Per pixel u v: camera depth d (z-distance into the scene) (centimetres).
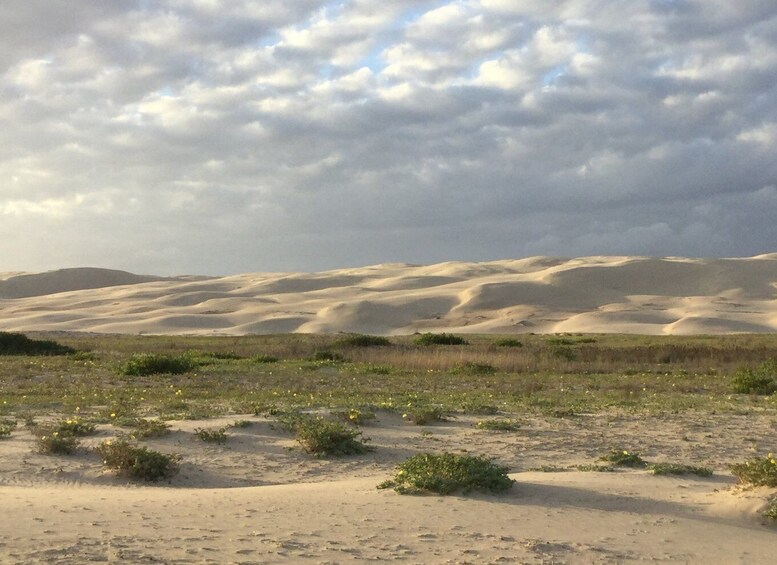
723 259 14238
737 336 6769
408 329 9838
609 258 17912
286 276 16488
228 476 1122
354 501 852
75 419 1400
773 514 829
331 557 636
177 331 9431
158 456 1084
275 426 1436
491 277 13838
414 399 2034
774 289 12288
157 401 1991
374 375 3041
